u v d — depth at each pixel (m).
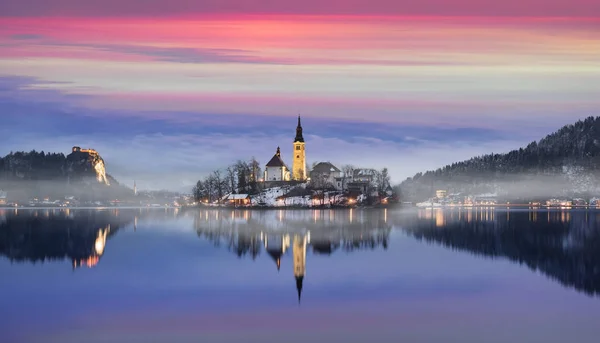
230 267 128.75
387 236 195.50
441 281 113.88
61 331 81.62
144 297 100.25
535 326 83.81
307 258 142.25
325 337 79.44
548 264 134.75
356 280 114.88
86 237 195.38
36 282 112.38
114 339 78.50
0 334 80.25
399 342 77.38
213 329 82.69
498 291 105.25
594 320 86.56
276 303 96.44
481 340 78.06
